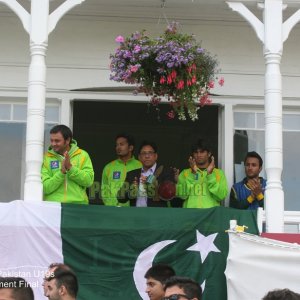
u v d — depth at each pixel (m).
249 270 10.16
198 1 12.08
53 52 12.96
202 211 10.57
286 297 6.01
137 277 10.29
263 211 10.98
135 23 13.05
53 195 10.85
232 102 13.03
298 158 13.11
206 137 13.44
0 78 12.82
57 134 10.91
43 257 10.19
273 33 11.34
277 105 11.10
